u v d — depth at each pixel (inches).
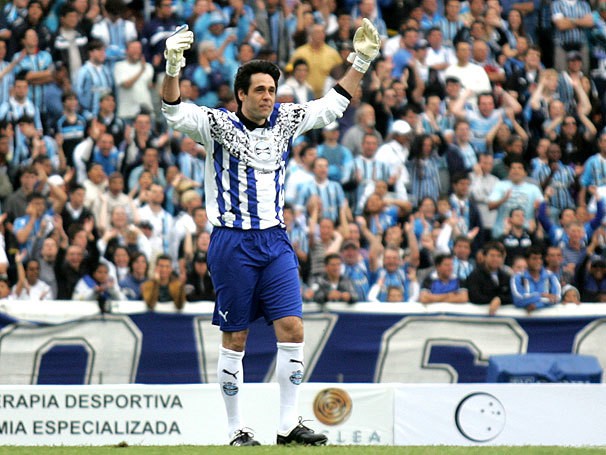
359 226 1758.1
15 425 1309.1
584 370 1631.4
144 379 1562.5
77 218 1686.8
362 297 1676.9
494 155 1988.2
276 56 2037.4
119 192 1723.7
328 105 901.2
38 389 1314.0
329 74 2003.0
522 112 2068.2
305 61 1968.5
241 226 864.3
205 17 1966.0
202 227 1673.2
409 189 1888.5
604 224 1947.6
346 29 2064.5
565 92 2143.2
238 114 871.1
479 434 1378.0
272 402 1314.0
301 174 1781.5
